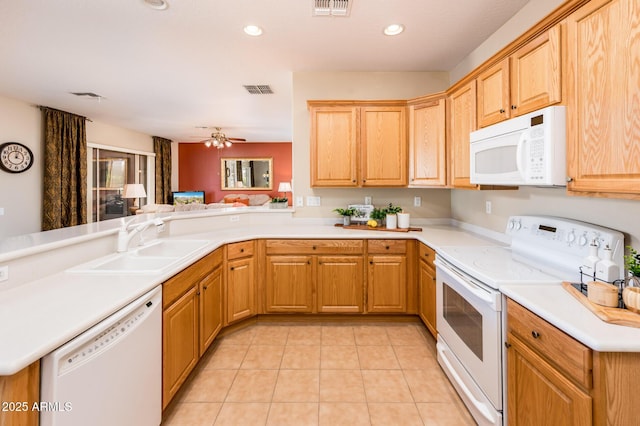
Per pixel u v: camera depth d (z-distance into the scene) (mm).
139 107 4742
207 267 2150
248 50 2729
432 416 1674
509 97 1715
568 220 1580
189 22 2270
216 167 8766
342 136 2949
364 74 3234
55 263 1520
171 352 1604
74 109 4824
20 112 4379
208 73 3289
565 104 1311
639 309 1020
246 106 4711
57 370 902
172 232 2680
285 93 4023
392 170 2926
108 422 1105
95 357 1045
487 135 1829
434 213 3305
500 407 1384
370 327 2752
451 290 1890
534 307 1151
